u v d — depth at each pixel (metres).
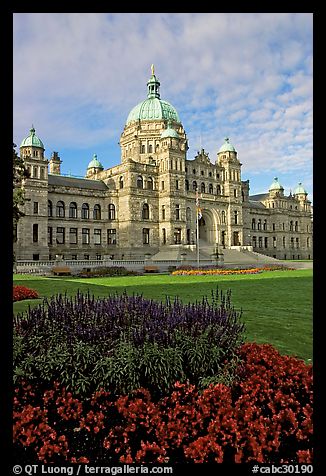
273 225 123.81
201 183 93.19
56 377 7.32
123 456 5.84
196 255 79.12
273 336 13.55
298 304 21.67
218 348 7.96
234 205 98.38
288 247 126.06
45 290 28.94
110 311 9.28
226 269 61.28
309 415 6.12
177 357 7.41
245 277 47.22
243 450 5.91
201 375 7.72
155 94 103.81
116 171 83.31
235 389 7.34
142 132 95.31
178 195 83.25
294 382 7.39
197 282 39.09
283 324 15.54
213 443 5.71
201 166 93.44
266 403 6.95
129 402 6.78
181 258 73.62
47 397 6.91
